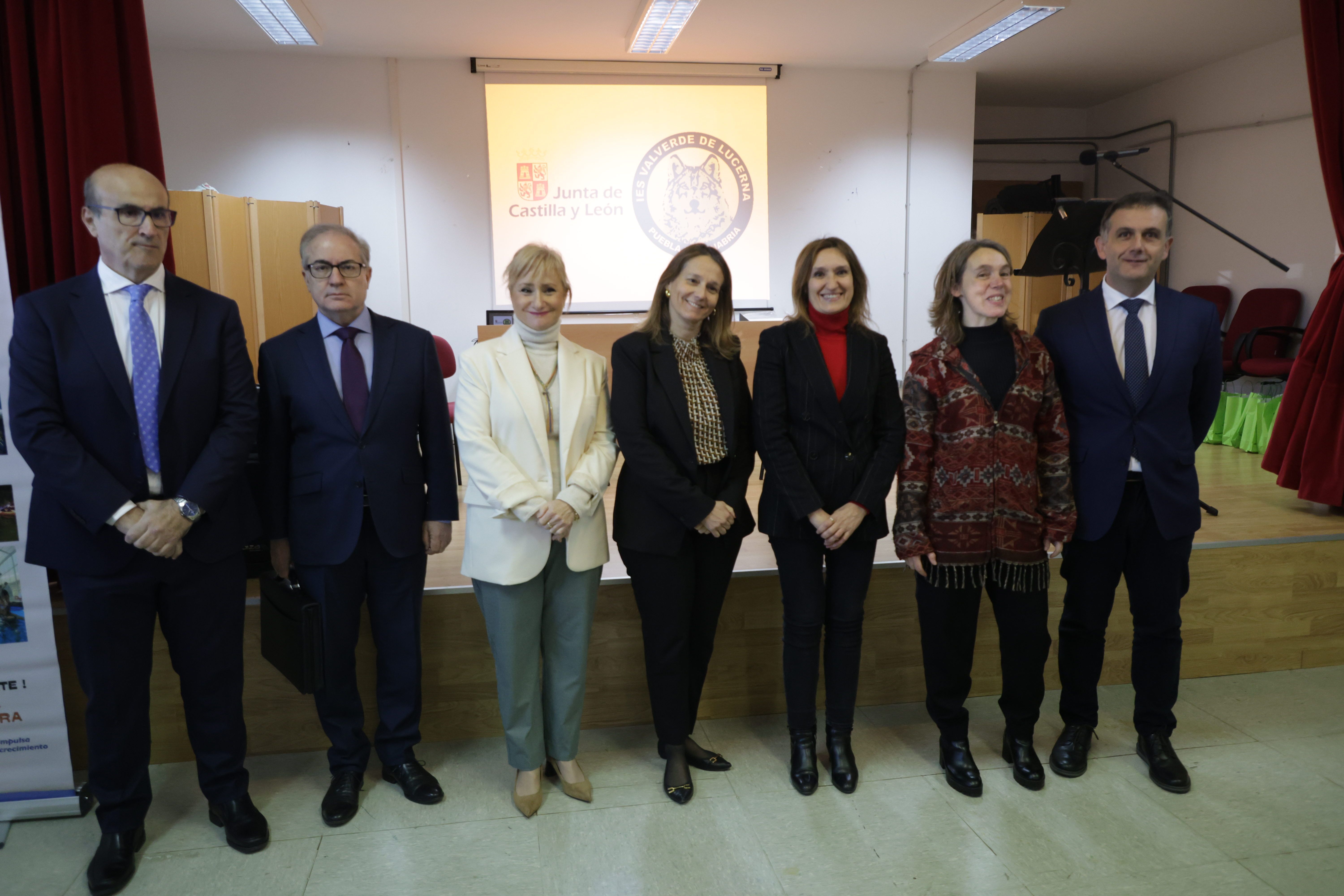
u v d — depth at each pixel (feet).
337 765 6.79
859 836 6.34
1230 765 7.29
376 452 6.41
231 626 6.18
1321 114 10.34
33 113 6.98
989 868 5.94
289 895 5.77
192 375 5.84
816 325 6.75
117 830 6.00
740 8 17.78
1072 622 7.20
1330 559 9.16
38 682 6.64
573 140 21.16
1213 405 7.05
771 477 6.68
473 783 7.16
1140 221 6.58
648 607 6.68
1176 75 23.17
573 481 6.32
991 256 6.46
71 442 5.48
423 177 20.84
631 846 6.26
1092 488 6.81
